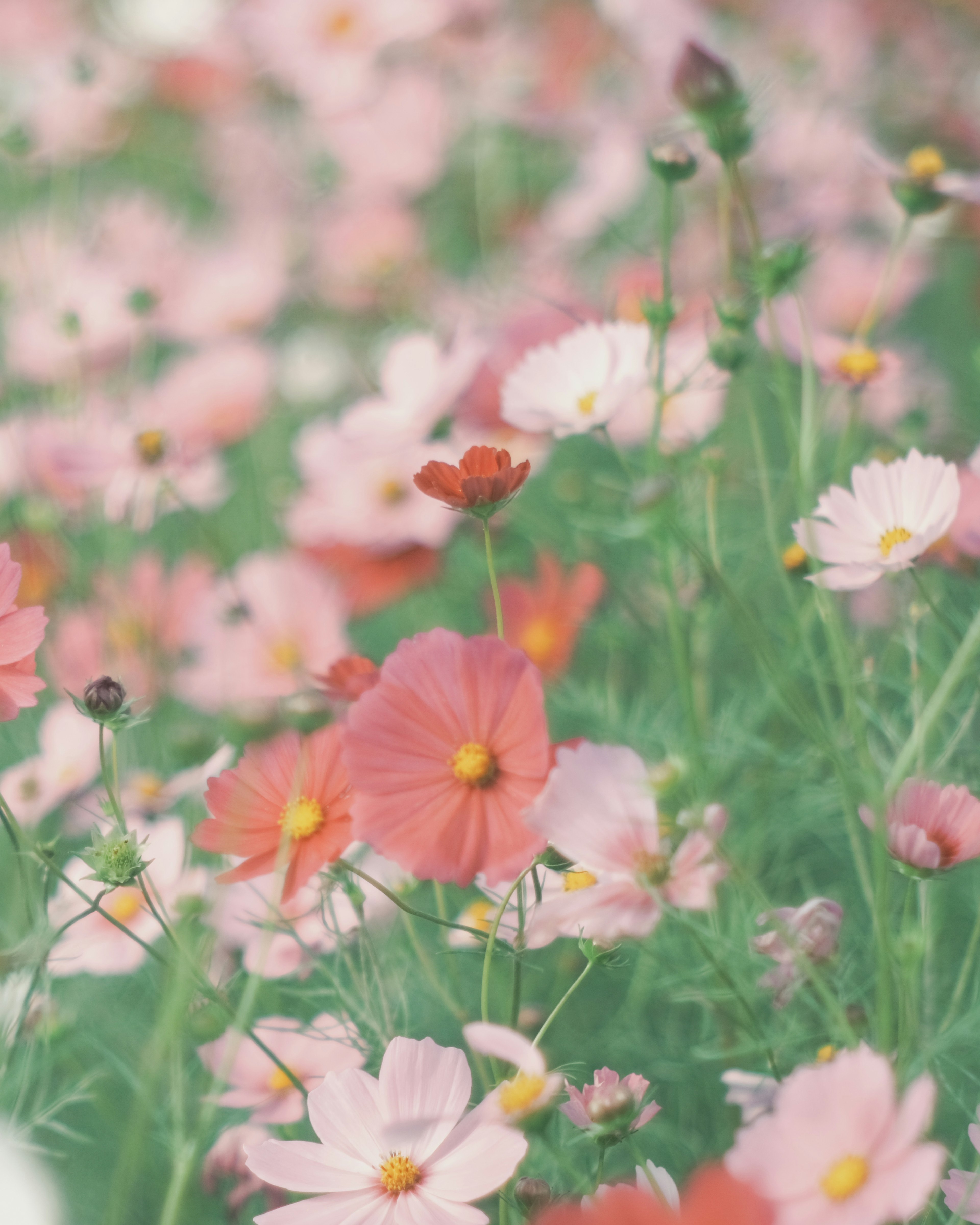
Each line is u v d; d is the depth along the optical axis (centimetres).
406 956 133
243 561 159
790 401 146
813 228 148
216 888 129
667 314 133
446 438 152
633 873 115
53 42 271
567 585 152
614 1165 131
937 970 132
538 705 117
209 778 121
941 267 204
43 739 142
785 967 120
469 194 259
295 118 271
